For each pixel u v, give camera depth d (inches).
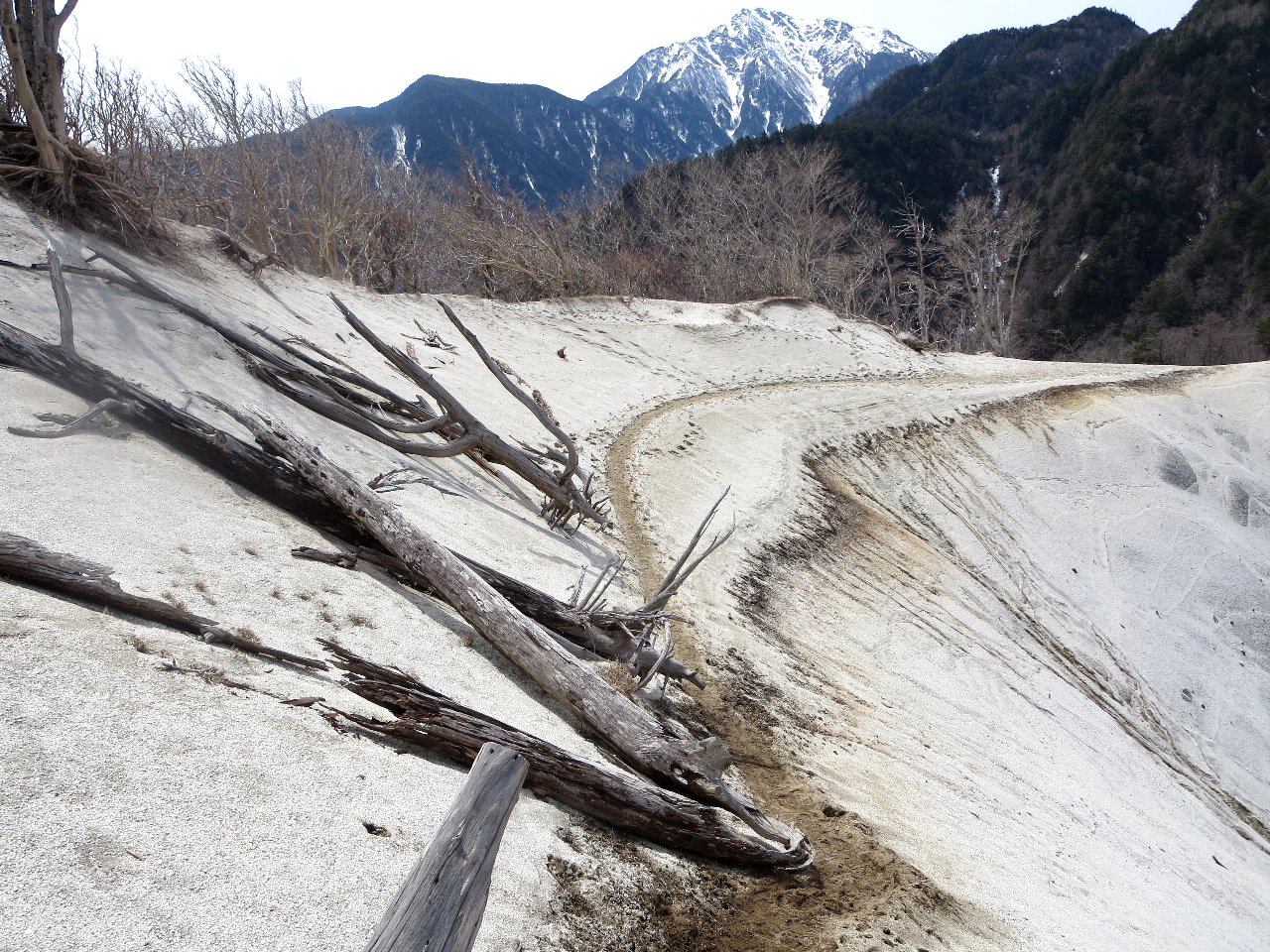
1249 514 1206.3
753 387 1105.4
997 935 276.1
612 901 210.1
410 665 260.2
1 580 210.7
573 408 796.0
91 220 528.7
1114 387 1390.3
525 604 332.2
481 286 1386.6
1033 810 425.4
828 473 895.7
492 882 190.1
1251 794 762.8
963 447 1120.2
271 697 213.0
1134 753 658.8
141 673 197.6
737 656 419.5
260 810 176.9
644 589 469.7
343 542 322.3
